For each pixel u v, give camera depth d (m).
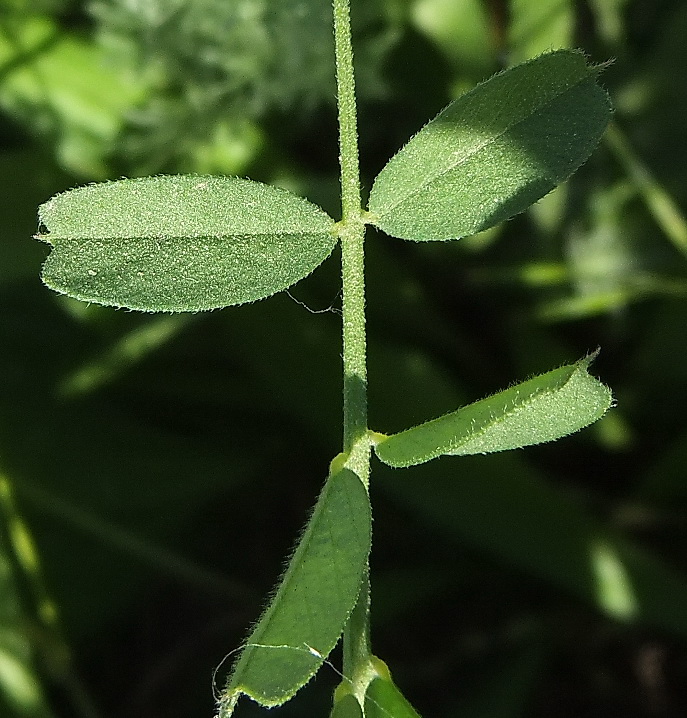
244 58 0.19
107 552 0.21
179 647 0.22
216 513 0.22
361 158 0.21
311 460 0.22
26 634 0.19
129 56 0.19
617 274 0.20
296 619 0.13
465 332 0.21
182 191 0.14
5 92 0.19
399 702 0.14
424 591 0.21
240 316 0.19
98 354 0.20
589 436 0.21
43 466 0.20
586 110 0.14
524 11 0.20
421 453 0.14
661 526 0.21
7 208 0.19
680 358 0.19
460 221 0.15
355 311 0.14
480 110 0.14
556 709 0.22
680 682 0.21
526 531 0.19
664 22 0.20
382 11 0.19
